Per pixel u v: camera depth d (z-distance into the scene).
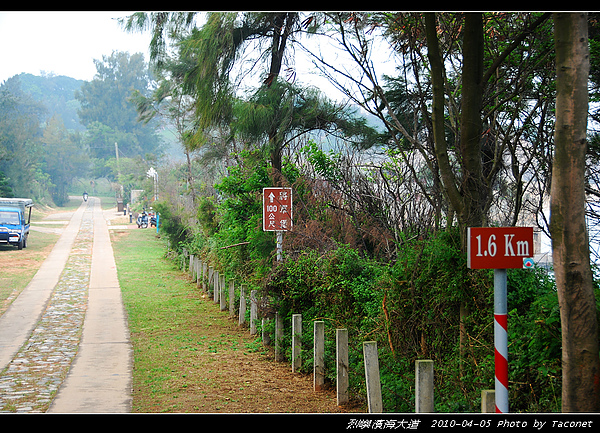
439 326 7.62
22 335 13.48
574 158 4.71
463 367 6.95
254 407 7.78
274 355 11.16
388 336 7.98
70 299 19.17
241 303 14.27
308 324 10.41
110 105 127.31
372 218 12.48
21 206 37.78
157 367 10.30
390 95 12.08
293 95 14.20
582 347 4.70
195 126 17.23
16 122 101.50
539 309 6.07
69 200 131.25
